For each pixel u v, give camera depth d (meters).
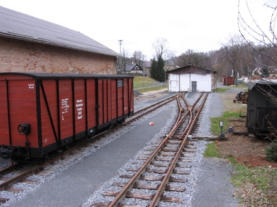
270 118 10.28
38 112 7.50
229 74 77.12
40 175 7.42
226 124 14.66
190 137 11.27
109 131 13.02
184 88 45.16
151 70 79.00
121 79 13.45
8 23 13.70
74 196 6.16
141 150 9.94
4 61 12.16
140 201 5.80
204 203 5.71
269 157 8.34
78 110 9.43
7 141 7.96
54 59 15.97
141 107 22.72
